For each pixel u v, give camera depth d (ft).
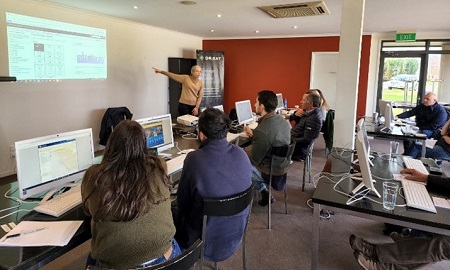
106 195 4.07
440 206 5.97
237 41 28.27
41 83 15.37
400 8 14.89
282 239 9.19
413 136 13.37
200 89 18.99
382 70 25.16
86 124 18.15
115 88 19.98
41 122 15.58
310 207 11.46
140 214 4.21
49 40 15.48
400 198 6.44
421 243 6.38
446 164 11.91
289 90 27.04
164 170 4.71
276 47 26.96
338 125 11.07
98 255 4.27
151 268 3.49
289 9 15.42
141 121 8.60
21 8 14.16
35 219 5.17
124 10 16.65
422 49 23.90
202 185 5.79
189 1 14.25
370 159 8.92
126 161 4.29
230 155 6.03
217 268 7.64
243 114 15.19
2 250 4.25
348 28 10.54
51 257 4.34
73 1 14.71
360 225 10.03
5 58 13.69
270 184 9.99
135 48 21.33
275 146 9.92
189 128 13.28
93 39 17.95
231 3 14.49
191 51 27.91
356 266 7.86
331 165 8.73
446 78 23.72
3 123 13.98
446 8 14.84
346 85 10.80
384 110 16.17
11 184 6.70
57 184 6.03
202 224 5.76
